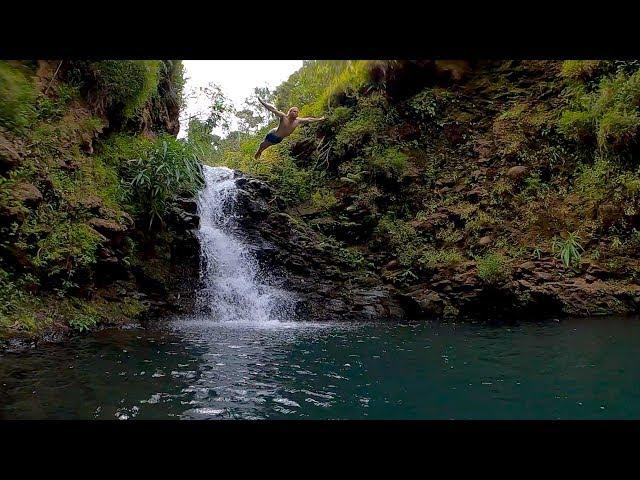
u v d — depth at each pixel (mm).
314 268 12125
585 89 13391
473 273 11156
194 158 11281
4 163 6883
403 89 14859
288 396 4348
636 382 4883
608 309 10344
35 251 6988
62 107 8945
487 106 14828
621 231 11555
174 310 9594
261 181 13805
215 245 11164
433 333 8219
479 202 13203
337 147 14812
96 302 8109
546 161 13258
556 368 5508
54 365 5031
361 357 6129
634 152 11914
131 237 9570
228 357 5895
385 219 13453
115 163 9969
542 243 12023
